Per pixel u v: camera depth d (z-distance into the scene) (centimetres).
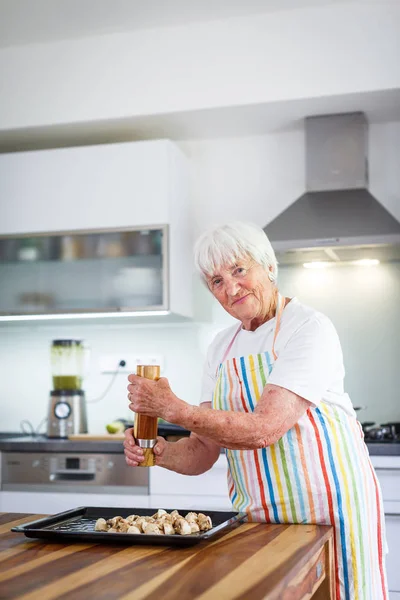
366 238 346
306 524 177
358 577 178
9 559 137
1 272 394
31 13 354
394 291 383
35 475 356
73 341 390
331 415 186
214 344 211
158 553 140
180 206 393
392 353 380
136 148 379
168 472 339
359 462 185
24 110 388
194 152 413
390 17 345
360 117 373
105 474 347
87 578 121
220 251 190
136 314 379
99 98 379
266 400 174
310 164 377
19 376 423
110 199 380
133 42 377
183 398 401
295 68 354
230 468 198
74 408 386
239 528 169
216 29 366
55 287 386
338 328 387
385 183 385
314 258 376
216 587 115
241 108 365
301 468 182
